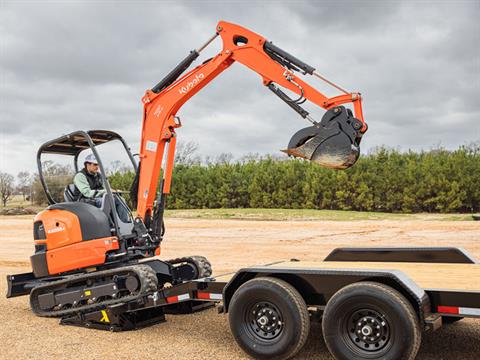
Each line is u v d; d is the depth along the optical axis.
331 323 4.87
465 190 24.86
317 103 6.60
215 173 31.59
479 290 4.65
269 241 15.82
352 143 6.29
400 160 27.70
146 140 7.62
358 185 27.23
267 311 5.23
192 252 13.86
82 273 7.27
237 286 5.64
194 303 7.21
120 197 7.53
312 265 6.29
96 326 6.62
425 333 5.88
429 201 25.39
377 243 14.63
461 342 5.55
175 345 5.82
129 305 6.38
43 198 14.34
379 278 4.91
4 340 6.16
